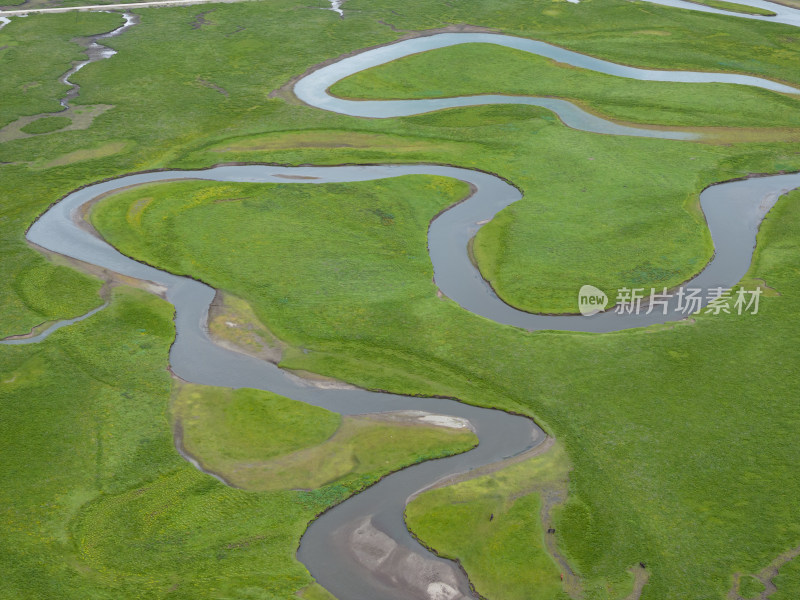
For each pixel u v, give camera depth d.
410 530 29.05
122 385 36.22
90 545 28.05
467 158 58.72
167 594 26.03
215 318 41.06
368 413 34.81
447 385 36.25
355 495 30.61
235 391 36.03
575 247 46.81
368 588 26.84
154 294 43.12
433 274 44.72
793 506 29.30
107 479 30.97
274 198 52.97
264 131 63.84
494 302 42.38
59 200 53.25
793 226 48.72
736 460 31.48
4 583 26.39
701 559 27.34
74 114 66.75
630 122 64.56
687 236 47.62
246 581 26.64
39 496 30.06
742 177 55.09
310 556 28.02
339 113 67.56
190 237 48.38
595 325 40.19
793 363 36.72
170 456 32.25
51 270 45.19
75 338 39.34
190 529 28.83
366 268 45.12
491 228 49.19
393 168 57.66
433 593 26.69
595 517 29.25
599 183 54.44
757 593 25.98
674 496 29.97
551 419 34.00
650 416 33.88
